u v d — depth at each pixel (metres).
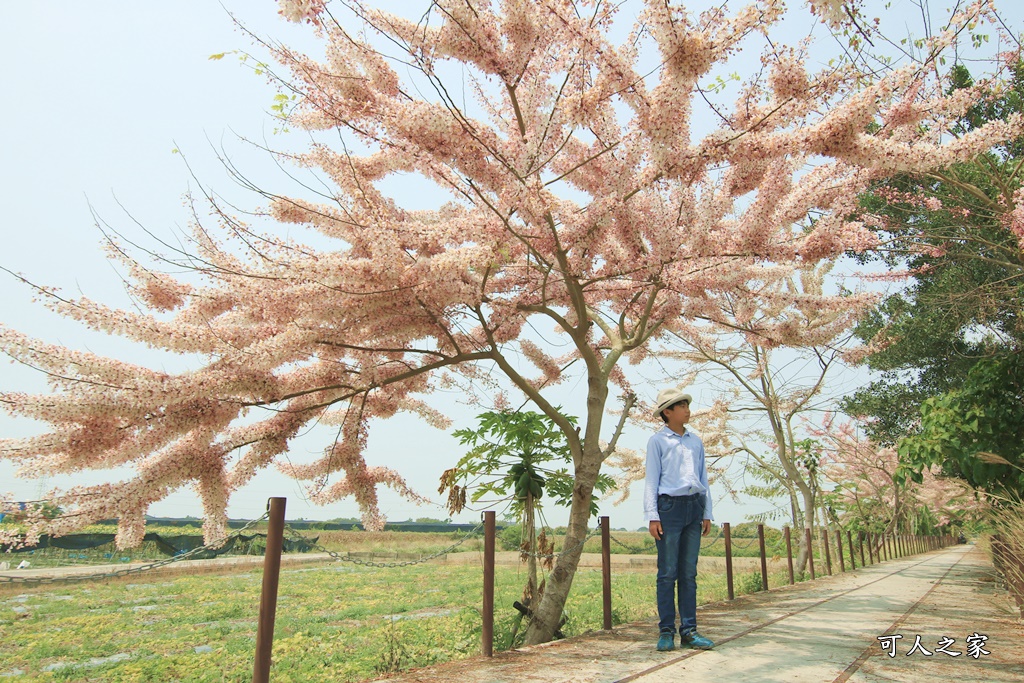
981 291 8.66
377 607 10.67
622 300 6.98
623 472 13.84
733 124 4.44
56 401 3.71
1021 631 5.38
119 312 3.75
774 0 3.91
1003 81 6.14
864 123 4.13
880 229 7.57
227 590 13.73
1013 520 6.18
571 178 5.82
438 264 4.39
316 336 4.37
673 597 4.62
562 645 4.92
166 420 4.06
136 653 7.11
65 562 19.33
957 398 7.55
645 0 4.09
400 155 4.82
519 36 4.67
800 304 6.26
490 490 7.08
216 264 4.37
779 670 3.85
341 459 5.15
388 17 4.44
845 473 20.31
